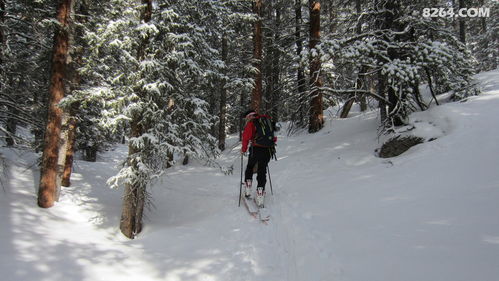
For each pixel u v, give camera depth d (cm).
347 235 337
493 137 500
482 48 2247
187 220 571
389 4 809
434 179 439
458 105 665
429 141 591
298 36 1331
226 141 1659
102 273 313
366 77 830
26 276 280
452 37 758
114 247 397
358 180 543
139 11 506
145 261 359
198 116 710
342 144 866
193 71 625
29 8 721
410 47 686
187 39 540
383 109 863
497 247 237
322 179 617
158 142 508
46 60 796
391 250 278
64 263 320
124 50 462
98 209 599
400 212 362
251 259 361
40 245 358
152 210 652
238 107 1573
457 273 216
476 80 831
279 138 1270
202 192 745
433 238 280
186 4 622
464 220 300
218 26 900
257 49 1076
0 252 318
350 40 718
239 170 970
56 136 577
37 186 671
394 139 654
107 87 489
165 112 600
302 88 1277
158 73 517
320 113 1172
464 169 437
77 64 724
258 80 1080
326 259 298
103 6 757
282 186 652
